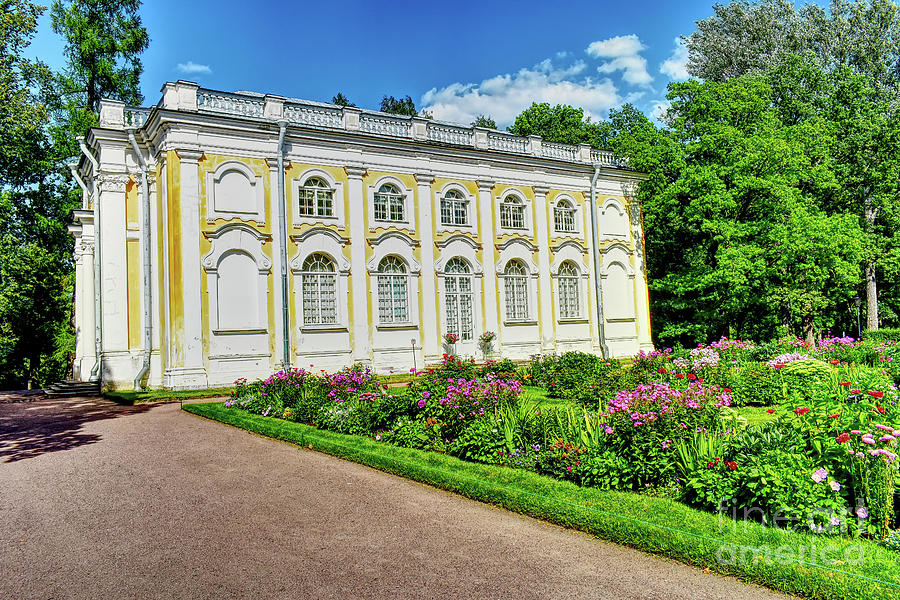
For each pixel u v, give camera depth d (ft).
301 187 75.46
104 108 75.41
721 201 92.17
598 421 27.96
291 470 31.60
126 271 75.00
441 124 87.30
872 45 129.39
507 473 27.43
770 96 103.30
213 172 69.82
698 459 23.02
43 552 20.97
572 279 97.60
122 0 113.60
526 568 18.92
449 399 34.96
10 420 52.85
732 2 142.82
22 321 115.14
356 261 78.38
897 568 16.25
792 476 19.63
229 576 18.69
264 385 52.80
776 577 16.81
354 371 50.75
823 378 44.32
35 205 118.62
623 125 145.07
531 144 94.99
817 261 96.32
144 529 23.02
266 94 74.33
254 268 71.61
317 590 17.66
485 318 88.33
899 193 114.21
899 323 148.46
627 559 19.42
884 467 18.65
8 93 94.48
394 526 22.90
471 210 88.69
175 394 62.64
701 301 102.53
